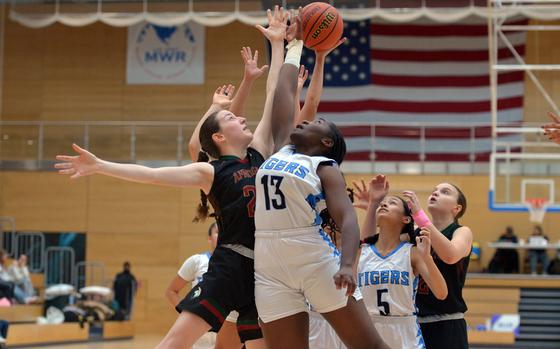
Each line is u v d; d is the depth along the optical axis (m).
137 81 24.59
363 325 4.06
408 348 5.60
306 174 4.04
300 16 5.14
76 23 21.94
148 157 22.83
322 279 3.99
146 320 22.38
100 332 18.44
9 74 25.08
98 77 24.77
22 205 23.08
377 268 5.71
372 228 5.91
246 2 22.06
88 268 22.50
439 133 22.33
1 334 14.80
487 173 21.81
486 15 20.41
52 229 22.94
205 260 7.29
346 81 23.67
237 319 4.61
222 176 4.44
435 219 6.11
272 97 5.02
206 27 24.50
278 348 4.11
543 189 21.06
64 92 24.84
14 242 22.72
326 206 4.11
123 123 23.03
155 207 22.80
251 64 5.20
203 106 24.33
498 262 20.09
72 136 23.19
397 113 23.52
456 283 5.83
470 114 23.36
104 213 22.92
